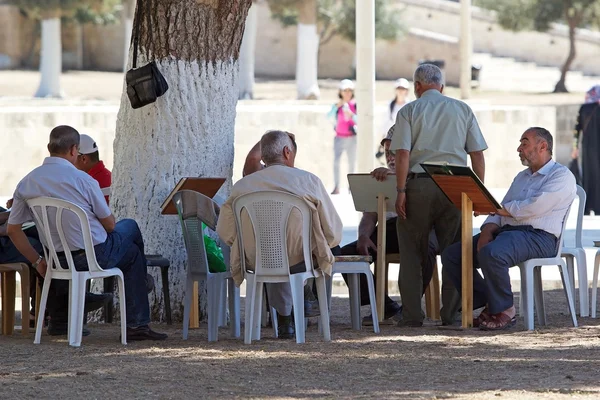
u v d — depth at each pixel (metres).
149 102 20.31
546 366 15.37
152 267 21.02
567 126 54.09
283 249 17.27
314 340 18.02
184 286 20.95
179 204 18.39
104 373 15.00
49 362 15.92
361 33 28.28
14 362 15.95
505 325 19.28
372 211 20.61
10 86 85.88
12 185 43.94
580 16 85.69
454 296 20.00
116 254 17.67
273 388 13.91
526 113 46.75
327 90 88.44
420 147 19.44
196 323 20.39
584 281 21.34
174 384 14.21
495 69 94.62
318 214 17.23
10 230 17.48
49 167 17.44
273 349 17.00
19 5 74.06
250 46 68.25
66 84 87.62
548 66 97.75
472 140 19.62
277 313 18.77
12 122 43.94
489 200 18.80
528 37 97.94
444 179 18.75
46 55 74.00
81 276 17.28
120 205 21.02
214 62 20.97
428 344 17.47
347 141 45.69
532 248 19.19
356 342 17.72
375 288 20.78
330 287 18.95
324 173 46.66
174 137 20.77
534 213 19.23
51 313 19.03
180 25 20.62
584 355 16.31
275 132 17.69
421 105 19.44
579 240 21.53
